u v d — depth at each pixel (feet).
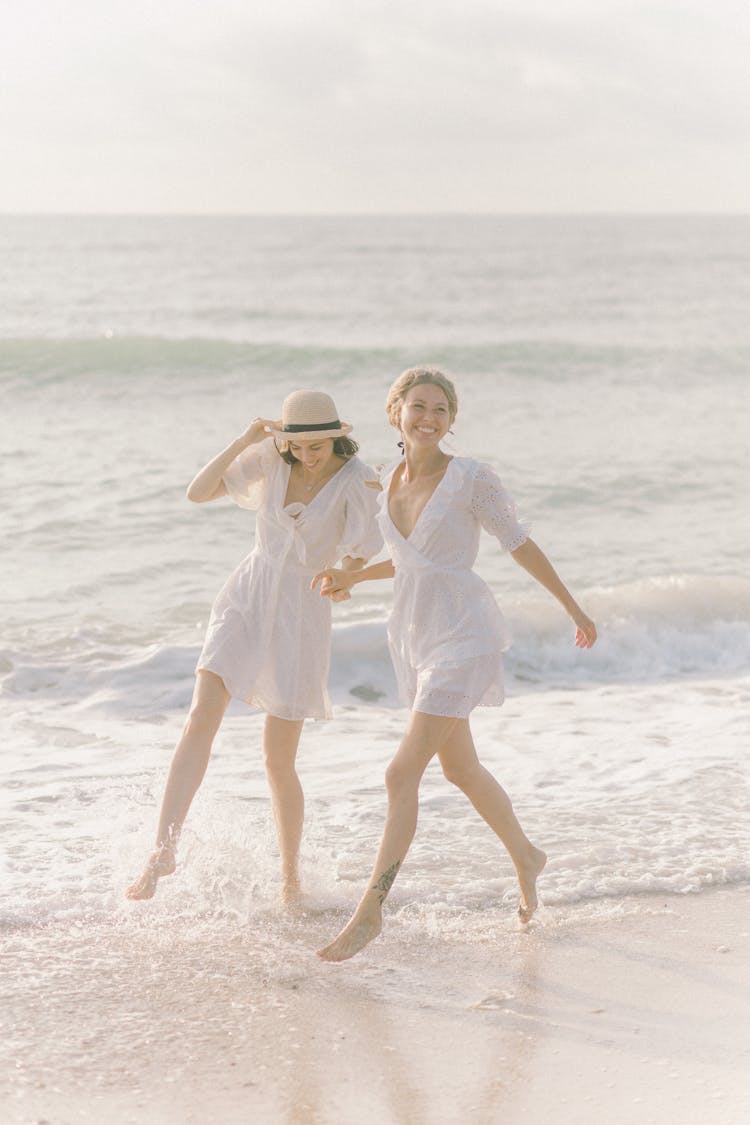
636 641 27.81
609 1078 9.91
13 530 38.09
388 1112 9.41
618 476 48.85
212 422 62.59
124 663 25.31
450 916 13.43
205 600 31.09
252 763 19.53
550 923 13.19
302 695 13.33
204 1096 9.59
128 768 19.24
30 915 13.09
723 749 20.26
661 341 101.50
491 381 80.23
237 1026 10.75
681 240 425.69
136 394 70.69
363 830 16.25
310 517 13.11
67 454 51.37
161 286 171.01
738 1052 10.34
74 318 121.49
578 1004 11.27
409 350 83.51
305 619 13.32
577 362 86.89
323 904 13.62
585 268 236.02
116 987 11.46
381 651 26.08
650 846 15.55
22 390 70.13
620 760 19.66
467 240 406.62
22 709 22.81
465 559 12.19
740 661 27.35
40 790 17.95
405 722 22.65
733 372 85.30
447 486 11.96
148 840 15.17
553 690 25.14
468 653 11.93
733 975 11.88
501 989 11.58
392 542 12.29
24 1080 9.71
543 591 32.71
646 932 12.94
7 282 172.96
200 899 13.64
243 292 162.61
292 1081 9.84
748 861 14.99
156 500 42.50
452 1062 10.18
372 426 62.03
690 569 35.47
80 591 31.65
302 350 79.87
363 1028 10.77
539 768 19.24
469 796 12.91
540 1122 9.25
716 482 48.19
